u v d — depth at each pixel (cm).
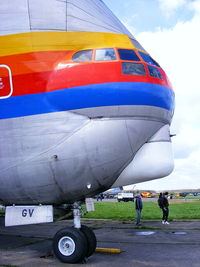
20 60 695
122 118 662
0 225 1463
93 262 701
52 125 673
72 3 743
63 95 670
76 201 735
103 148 666
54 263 692
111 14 807
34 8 732
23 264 688
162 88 698
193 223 1514
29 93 684
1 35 712
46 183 689
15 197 718
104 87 659
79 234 680
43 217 701
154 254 795
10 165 691
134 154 697
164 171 693
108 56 682
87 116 665
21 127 684
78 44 699
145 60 711
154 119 683
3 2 750
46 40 702
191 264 690
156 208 2605
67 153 669
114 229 1320
